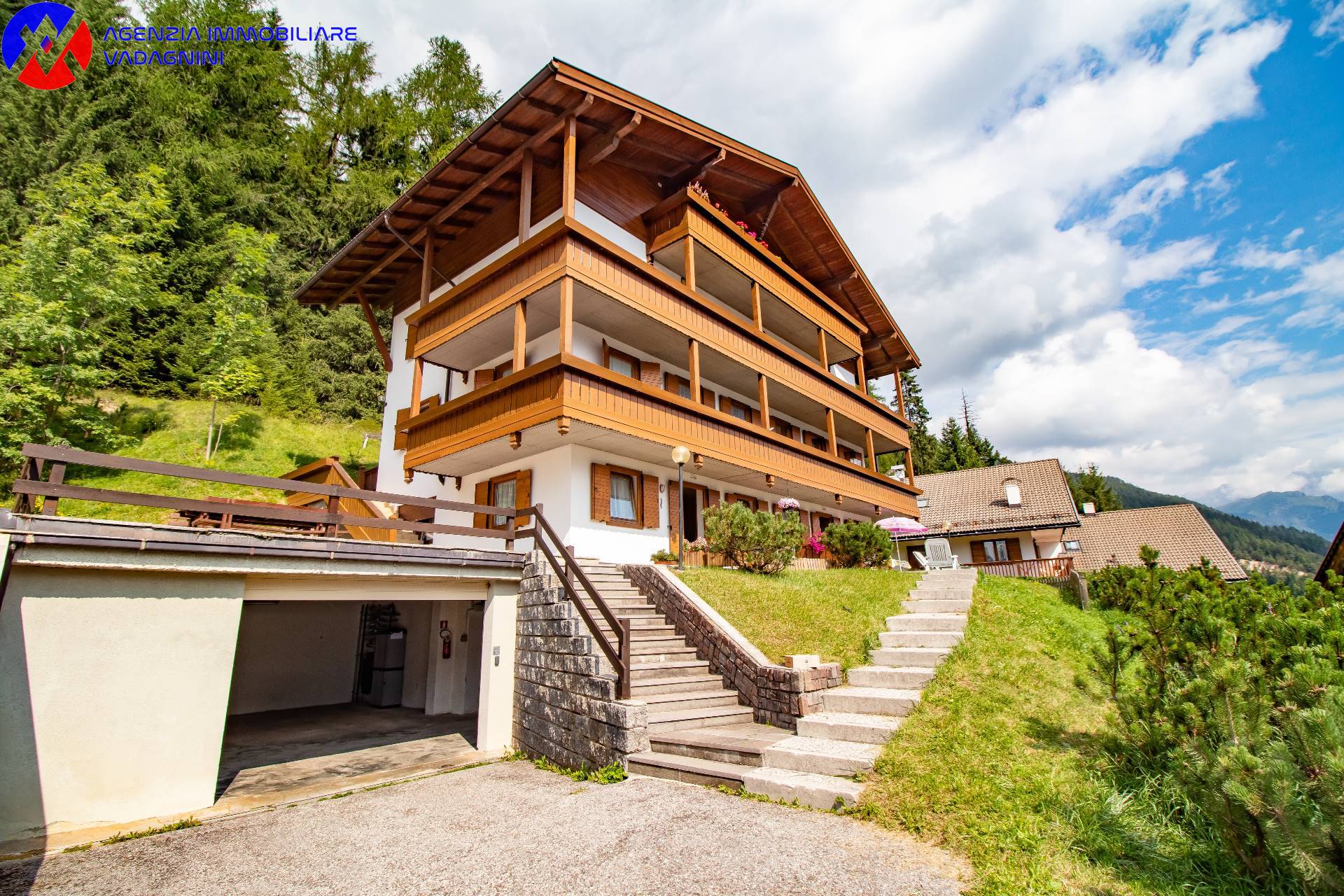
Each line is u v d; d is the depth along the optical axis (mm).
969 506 33406
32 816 6012
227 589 7570
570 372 12664
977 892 3855
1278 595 6395
